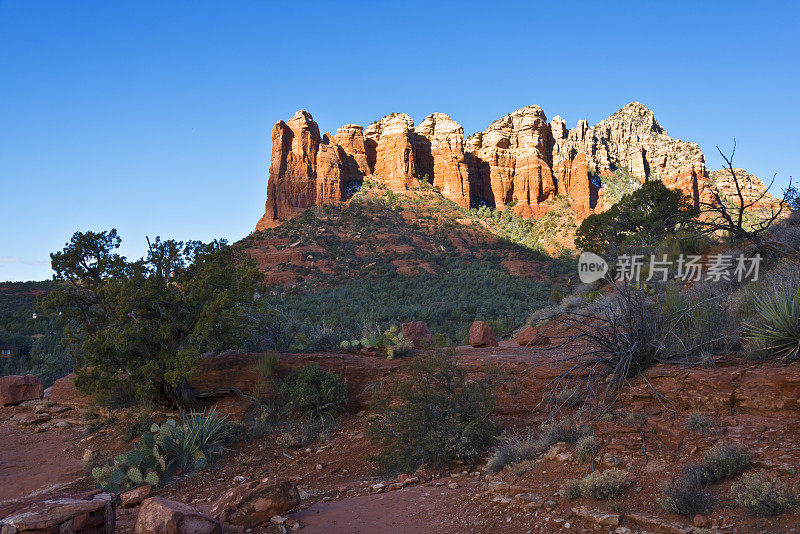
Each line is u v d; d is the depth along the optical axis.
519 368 8.68
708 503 3.94
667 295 8.18
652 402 6.01
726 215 7.41
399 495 5.71
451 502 5.13
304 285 109.50
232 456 9.26
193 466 8.76
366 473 7.42
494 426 6.84
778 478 3.93
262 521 4.98
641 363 6.77
